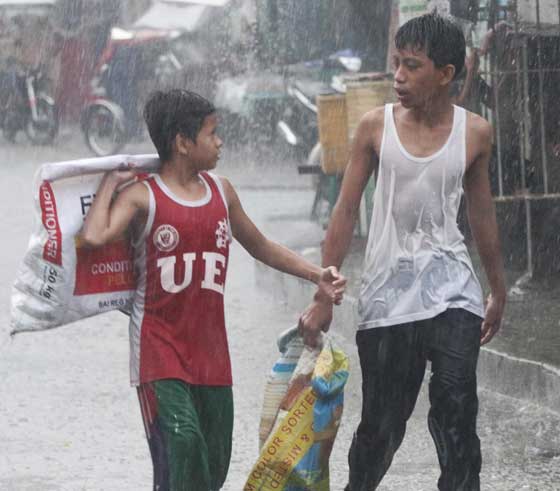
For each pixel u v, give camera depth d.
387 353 9.45
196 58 42.47
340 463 12.23
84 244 9.01
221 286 9.23
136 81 43.09
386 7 33.59
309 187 33.12
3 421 13.79
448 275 9.33
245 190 32.91
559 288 18.72
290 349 9.56
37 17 45.75
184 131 9.02
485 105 20.53
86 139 41.16
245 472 12.01
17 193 32.94
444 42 9.14
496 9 20.28
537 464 12.03
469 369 9.28
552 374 13.69
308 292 19.39
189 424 8.84
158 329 9.04
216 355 9.19
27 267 9.08
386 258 9.39
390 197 9.35
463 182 9.70
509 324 16.56
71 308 9.10
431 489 11.44
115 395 14.92
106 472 12.02
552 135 19.94
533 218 19.16
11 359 16.78
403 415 9.68
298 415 9.29
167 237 8.98
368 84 22.75
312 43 37.59
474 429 9.42
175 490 8.83
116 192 9.12
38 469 12.09
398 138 9.32
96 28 46.62
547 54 19.83
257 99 37.41
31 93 44.50
